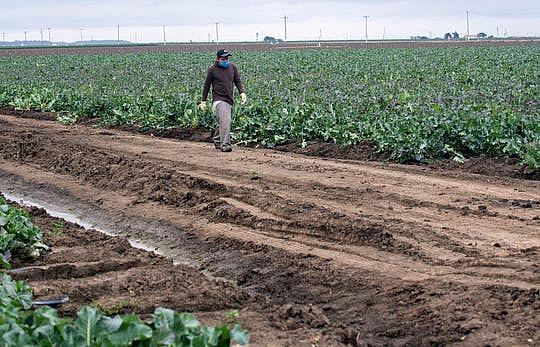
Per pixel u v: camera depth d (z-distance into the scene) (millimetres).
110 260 10867
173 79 38906
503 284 9430
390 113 22062
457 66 45906
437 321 8711
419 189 15055
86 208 15594
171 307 9211
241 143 21906
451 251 11078
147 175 16453
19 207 14352
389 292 9648
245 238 12344
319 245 11812
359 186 15391
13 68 53844
